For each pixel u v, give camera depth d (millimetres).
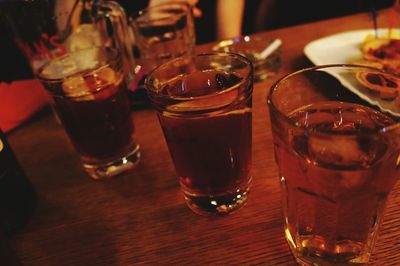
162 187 219
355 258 152
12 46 372
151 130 273
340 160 130
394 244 162
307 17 657
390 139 126
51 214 213
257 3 662
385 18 384
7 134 300
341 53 322
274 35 389
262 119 262
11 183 197
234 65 196
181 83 192
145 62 357
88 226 200
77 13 277
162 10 389
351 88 158
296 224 156
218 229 184
